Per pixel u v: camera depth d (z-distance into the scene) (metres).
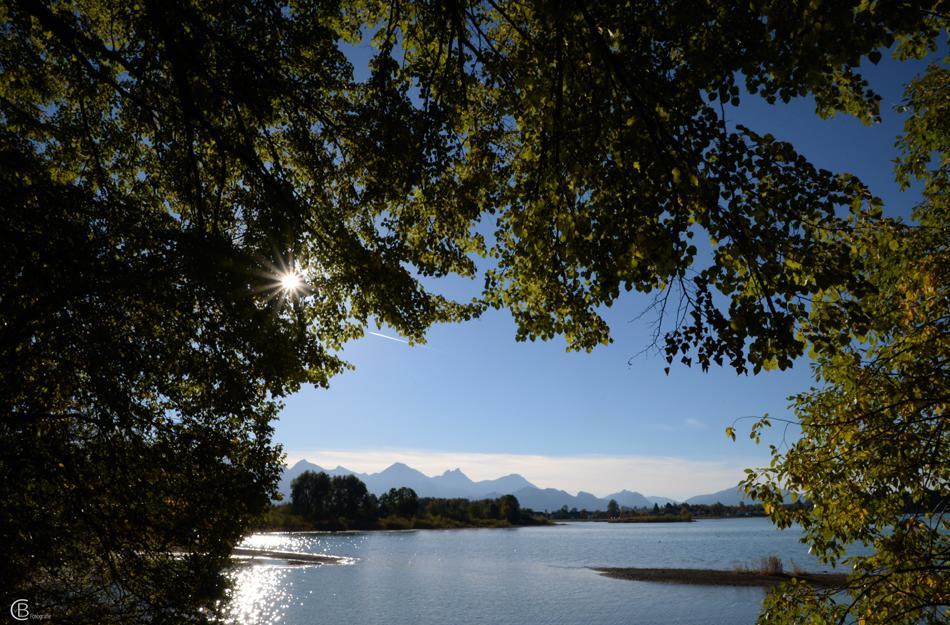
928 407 7.38
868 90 5.71
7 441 7.61
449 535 134.12
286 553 72.19
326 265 10.93
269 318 8.94
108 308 7.83
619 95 5.86
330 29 9.99
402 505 174.25
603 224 6.03
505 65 7.92
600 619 31.70
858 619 7.55
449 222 10.35
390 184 9.62
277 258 9.59
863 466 7.86
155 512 8.59
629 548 91.25
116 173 11.09
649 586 44.12
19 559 7.59
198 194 9.26
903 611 7.07
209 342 8.73
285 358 9.01
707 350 5.19
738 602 36.44
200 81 9.32
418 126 8.27
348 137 9.94
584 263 6.08
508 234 9.69
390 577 50.56
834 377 8.15
